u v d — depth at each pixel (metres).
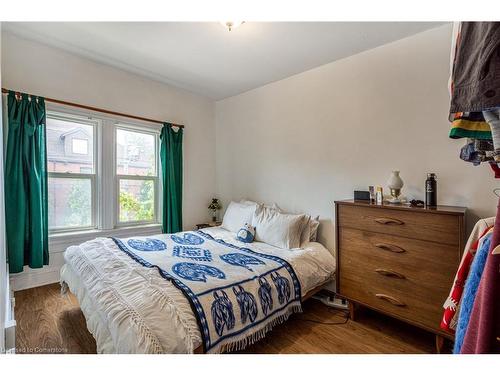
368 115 2.34
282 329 1.94
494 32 0.60
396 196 1.98
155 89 3.26
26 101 2.30
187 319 1.24
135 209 3.23
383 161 2.24
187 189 3.65
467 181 1.81
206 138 3.88
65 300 2.23
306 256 2.21
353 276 2.00
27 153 2.29
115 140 2.99
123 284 1.44
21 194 2.26
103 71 2.82
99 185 2.88
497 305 0.64
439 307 1.57
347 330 1.93
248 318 1.51
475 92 0.65
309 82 2.80
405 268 1.71
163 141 3.28
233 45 2.31
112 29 2.11
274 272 1.85
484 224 1.20
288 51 2.39
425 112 2.01
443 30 1.92
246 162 3.54
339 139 2.55
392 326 1.99
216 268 1.78
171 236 2.63
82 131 2.80
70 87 2.61
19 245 2.25
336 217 2.11
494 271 0.65
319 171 2.72
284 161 3.06
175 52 2.47
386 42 2.20
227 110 3.82
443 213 1.54
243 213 3.09
